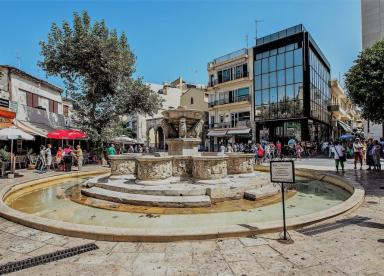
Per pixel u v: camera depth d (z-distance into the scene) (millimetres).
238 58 34938
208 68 39469
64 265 3512
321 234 4492
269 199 7703
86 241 4324
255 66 32938
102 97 20875
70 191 9672
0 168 12523
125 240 4289
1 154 12281
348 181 9469
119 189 7902
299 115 29016
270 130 31625
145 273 3268
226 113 36500
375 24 22141
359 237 4340
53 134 17141
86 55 18359
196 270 3326
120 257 3727
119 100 21328
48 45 18547
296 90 29453
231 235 4379
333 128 43438
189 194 7199
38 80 21500
